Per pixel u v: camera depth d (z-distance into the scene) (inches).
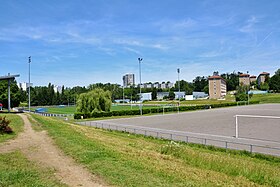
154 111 3154.5
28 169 488.7
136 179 426.3
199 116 2576.3
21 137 882.1
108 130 1581.0
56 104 6599.4
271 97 5575.8
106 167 490.9
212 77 7160.4
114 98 7347.4
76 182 418.6
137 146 901.8
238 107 3905.0
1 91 3659.0
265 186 489.7
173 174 472.4
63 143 746.8
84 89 7411.4
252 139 1251.2
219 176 514.3
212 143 1153.4
